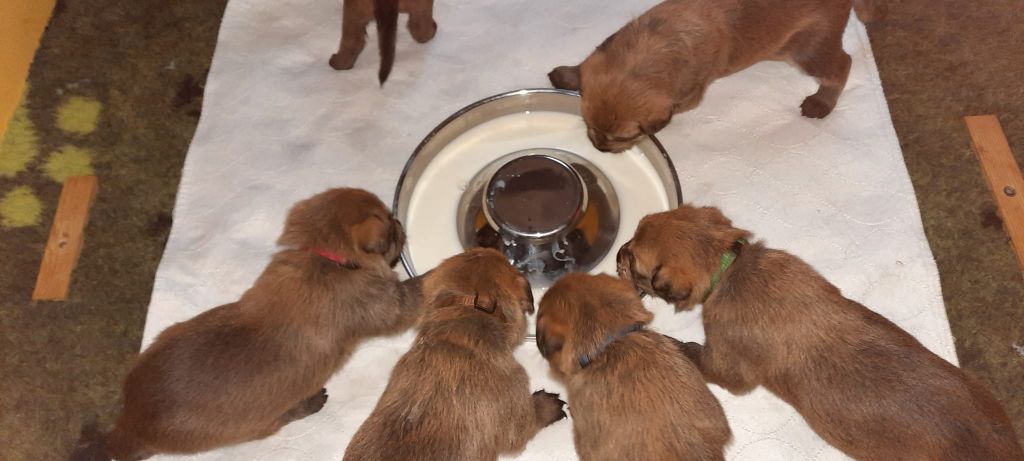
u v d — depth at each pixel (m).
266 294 0.93
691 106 1.07
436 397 0.88
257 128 1.15
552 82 1.16
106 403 1.07
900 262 1.07
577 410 0.92
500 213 1.06
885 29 1.20
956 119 1.16
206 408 0.91
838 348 0.90
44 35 1.23
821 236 1.09
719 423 0.91
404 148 1.14
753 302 0.92
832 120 1.13
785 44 1.07
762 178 1.11
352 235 0.94
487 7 1.20
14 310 1.11
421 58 1.18
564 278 0.93
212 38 1.23
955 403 0.88
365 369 1.05
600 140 1.02
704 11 1.01
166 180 1.16
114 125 1.19
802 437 1.01
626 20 1.19
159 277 1.08
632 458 0.87
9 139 1.17
